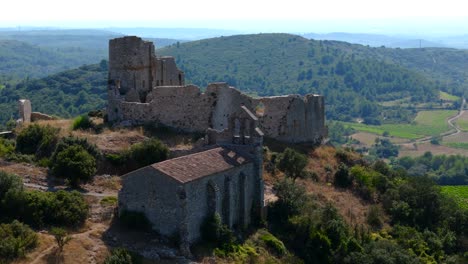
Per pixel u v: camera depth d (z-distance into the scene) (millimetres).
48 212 50219
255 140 60594
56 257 44781
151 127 79000
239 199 58281
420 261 66750
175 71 93000
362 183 81000
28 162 66500
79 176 60031
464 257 72438
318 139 90500
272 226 61906
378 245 65500
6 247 43688
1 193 50594
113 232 50438
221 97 80312
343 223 64750
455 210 82750
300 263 56469
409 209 78688
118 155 67688
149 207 51219
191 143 75000
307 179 77062
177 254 48906
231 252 52531
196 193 51531
